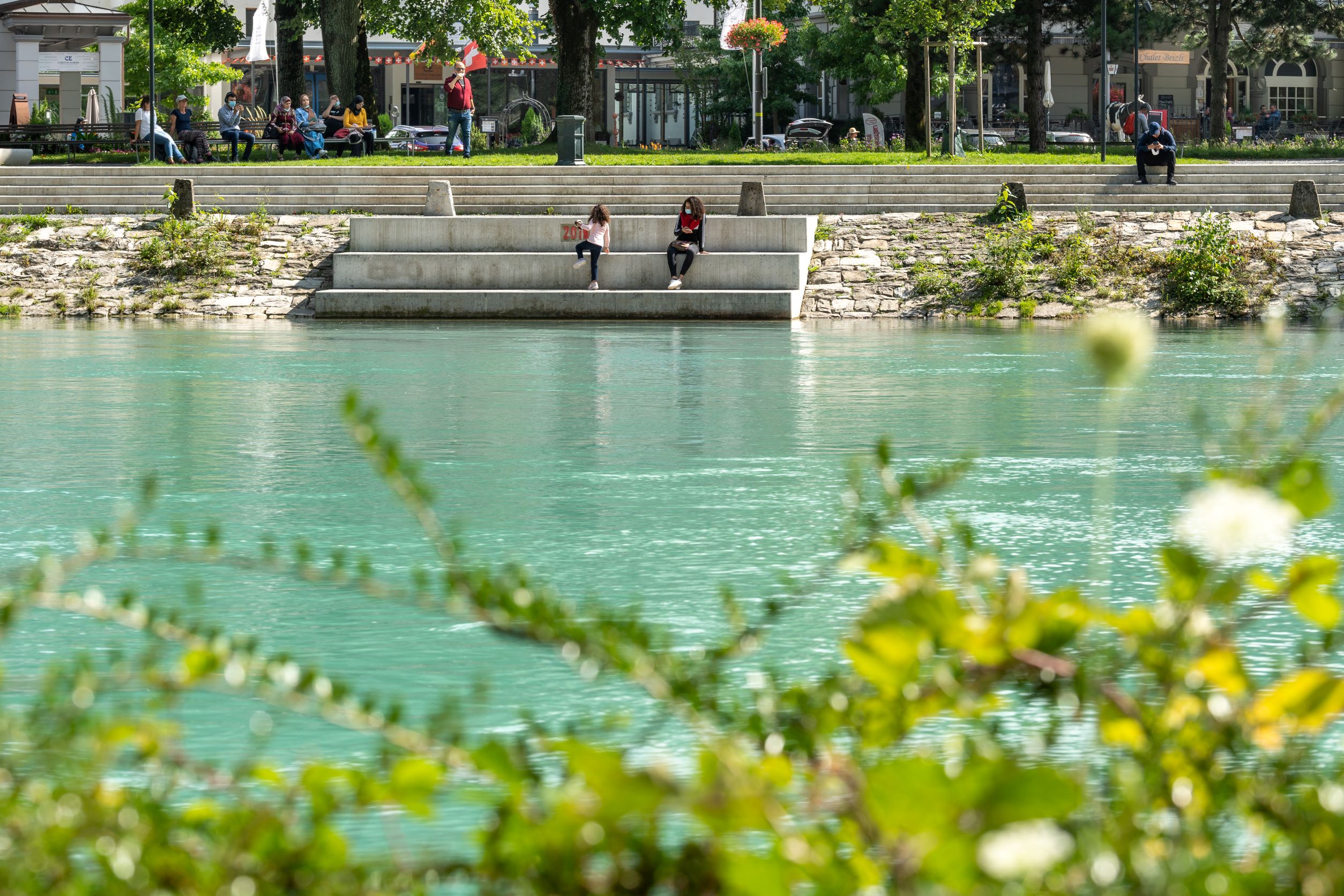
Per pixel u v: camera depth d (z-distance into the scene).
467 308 46.88
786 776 3.34
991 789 2.49
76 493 15.43
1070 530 13.36
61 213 54.03
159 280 48.56
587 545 12.77
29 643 9.37
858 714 3.67
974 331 40.84
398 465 3.90
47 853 3.40
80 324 44.00
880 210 53.34
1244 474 3.26
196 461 17.69
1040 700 7.22
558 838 3.17
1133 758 3.55
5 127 63.50
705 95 108.44
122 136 68.00
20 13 72.38
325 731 7.49
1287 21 92.31
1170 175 53.31
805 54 103.06
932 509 14.40
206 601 10.56
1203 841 3.36
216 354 33.28
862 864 2.97
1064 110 110.19
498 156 63.91
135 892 3.32
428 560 12.10
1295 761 3.69
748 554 12.42
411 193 55.09
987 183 54.31
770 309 45.53
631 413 22.55
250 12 116.06
